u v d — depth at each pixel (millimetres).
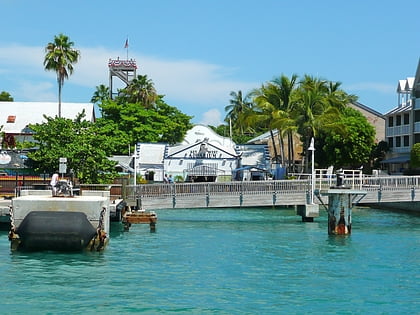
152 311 16703
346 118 71625
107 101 82625
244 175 68938
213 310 16906
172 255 26000
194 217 46812
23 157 43219
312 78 72500
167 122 85438
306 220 41969
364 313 16812
